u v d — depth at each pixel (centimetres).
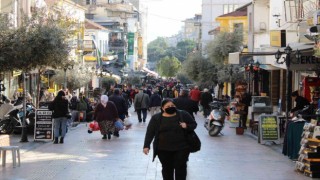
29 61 2236
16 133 2612
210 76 5372
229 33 4459
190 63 5422
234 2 9538
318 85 2600
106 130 2377
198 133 2792
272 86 3878
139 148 2058
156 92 3672
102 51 8156
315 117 1889
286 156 1908
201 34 9781
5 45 2112
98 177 1439
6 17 2172
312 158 1477
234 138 2544
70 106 3306
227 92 5303
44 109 2280
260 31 3925
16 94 3275
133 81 7912
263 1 3909
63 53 2327
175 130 1129
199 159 1808
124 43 9675
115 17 10525
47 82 4253
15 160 1583
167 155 1137
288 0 2769
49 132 2277
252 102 2884
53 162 1694
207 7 9581
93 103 3891
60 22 2742
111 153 1914
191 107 1775
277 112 2831
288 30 2711
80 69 4259
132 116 4088
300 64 2353
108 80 5872
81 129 2944
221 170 1592
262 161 1783
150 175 1474
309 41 2362
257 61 3212
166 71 13925
